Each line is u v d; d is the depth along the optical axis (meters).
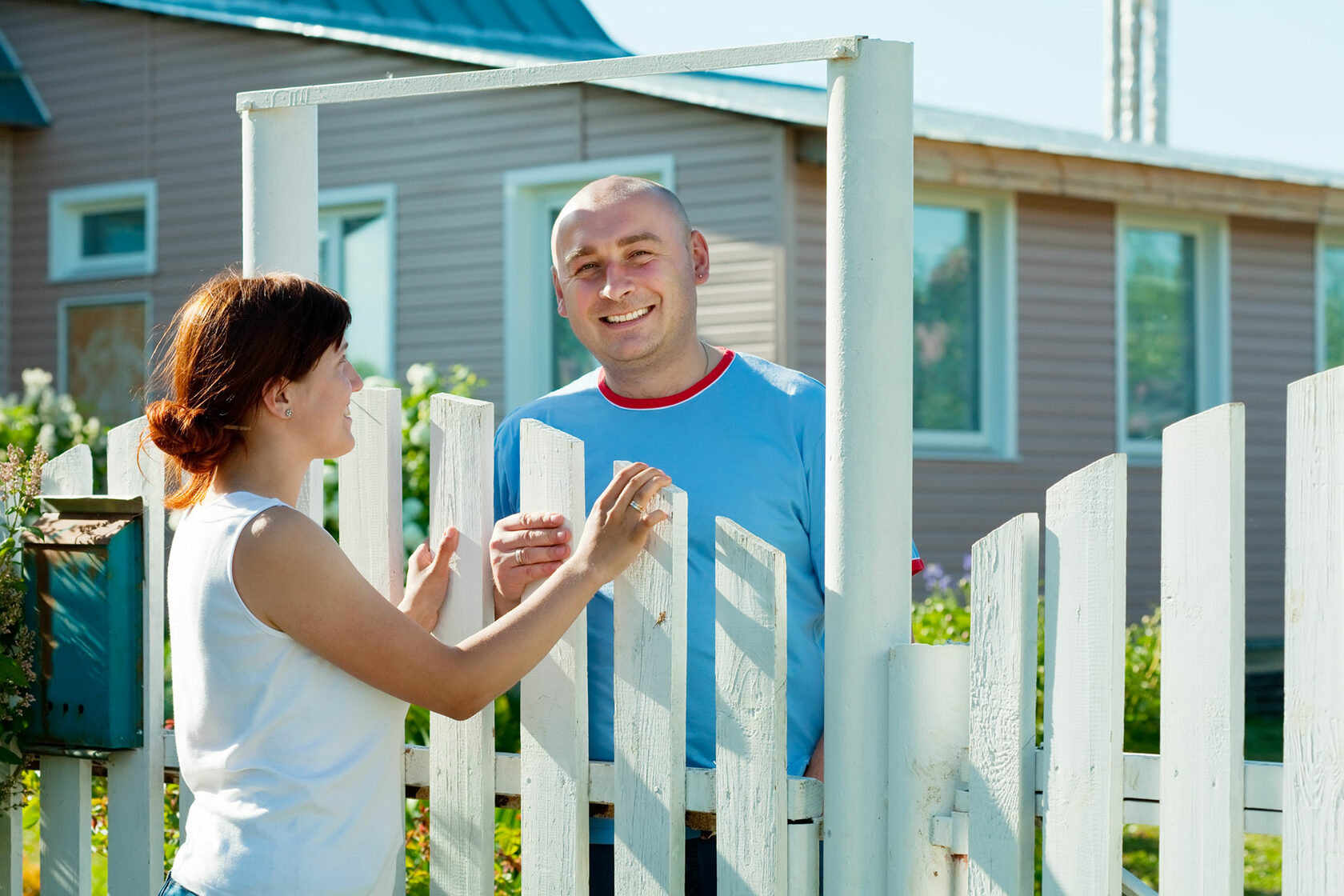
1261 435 10.02
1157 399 9.76
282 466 1.88
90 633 2.34
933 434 8.85
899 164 1.87
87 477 2.44
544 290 8.85
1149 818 1.72
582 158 8.52
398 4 10.50
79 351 10.48
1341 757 1.56
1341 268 10.60
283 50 9.53
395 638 1.77
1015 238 9.02
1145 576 9.53
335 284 9.50
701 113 8.08
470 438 2.10
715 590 2.06
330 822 1.78
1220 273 9.83
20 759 2.40
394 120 9.20
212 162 9.85
